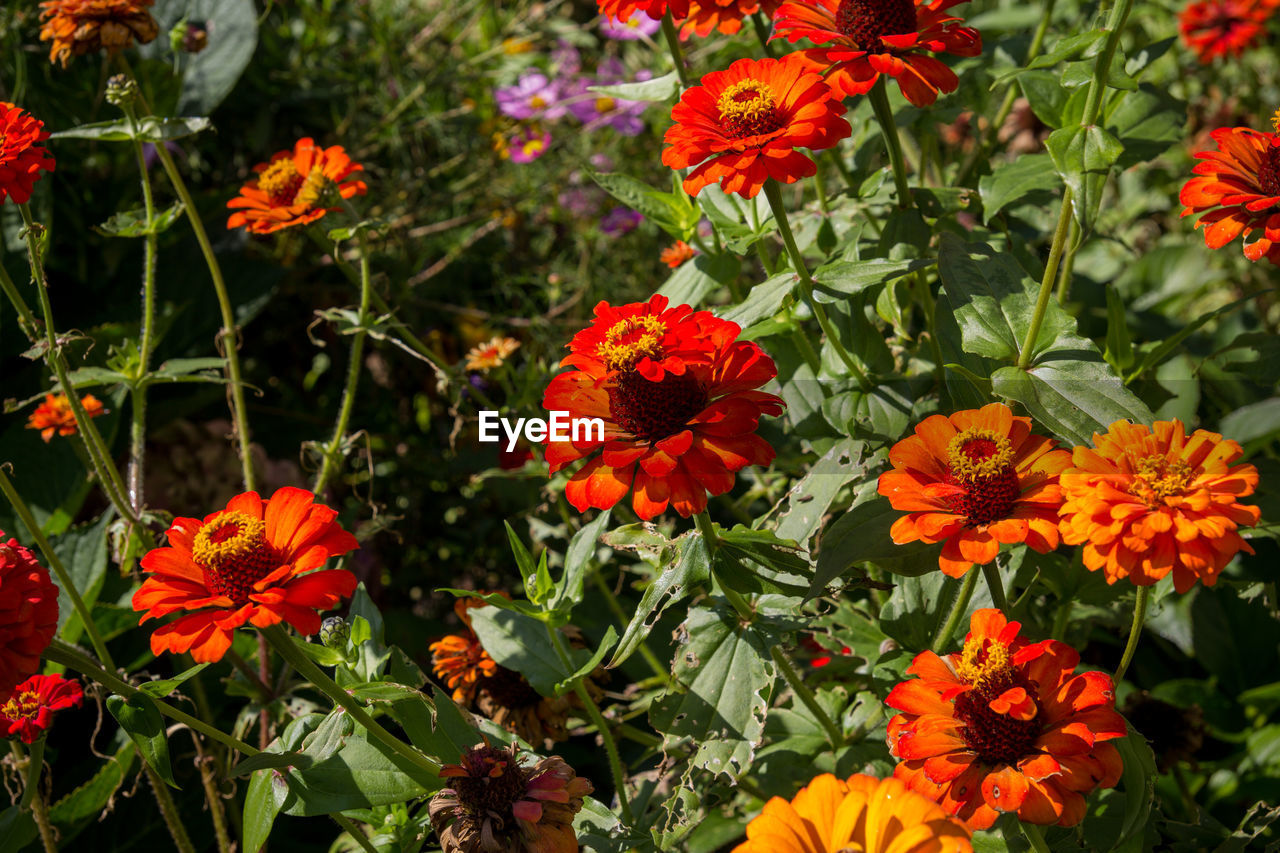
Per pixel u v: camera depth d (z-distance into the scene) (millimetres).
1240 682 1142
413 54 1490
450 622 1333
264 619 730
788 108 807
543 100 1431
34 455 1138
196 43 1071
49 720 813
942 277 850
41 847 1025
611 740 882
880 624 861
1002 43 1073
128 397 1278
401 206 1431
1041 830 768
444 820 788
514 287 1516
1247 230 801
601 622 1111
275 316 1479
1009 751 733
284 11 1522
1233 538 715
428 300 1475
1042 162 889
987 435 768
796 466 989
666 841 823
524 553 859
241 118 1481
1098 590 887
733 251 894
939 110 1018
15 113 842
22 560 745
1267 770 1048
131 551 958
